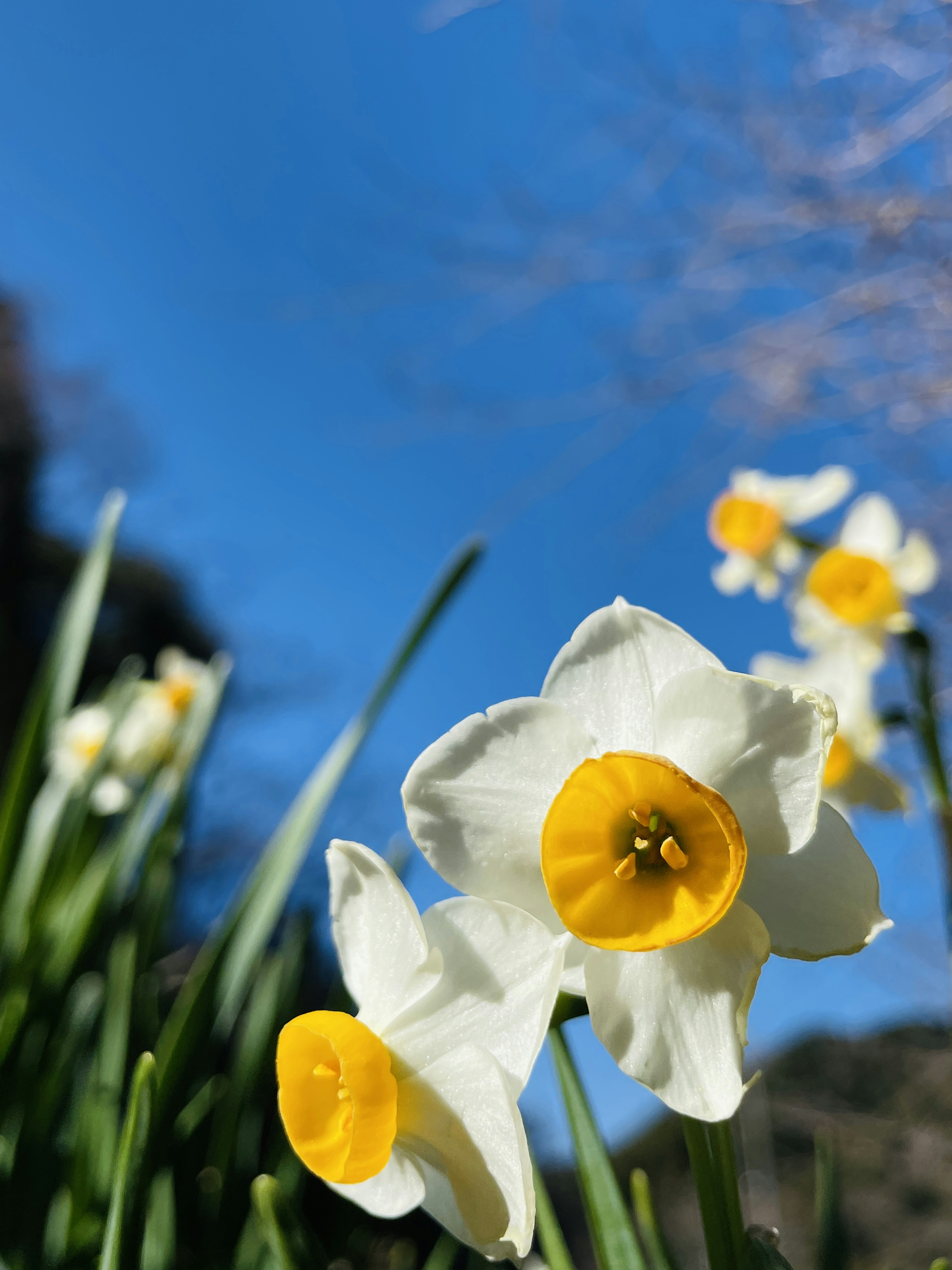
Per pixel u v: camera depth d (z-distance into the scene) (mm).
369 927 87
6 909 218
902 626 209
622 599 85
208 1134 220
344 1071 78
